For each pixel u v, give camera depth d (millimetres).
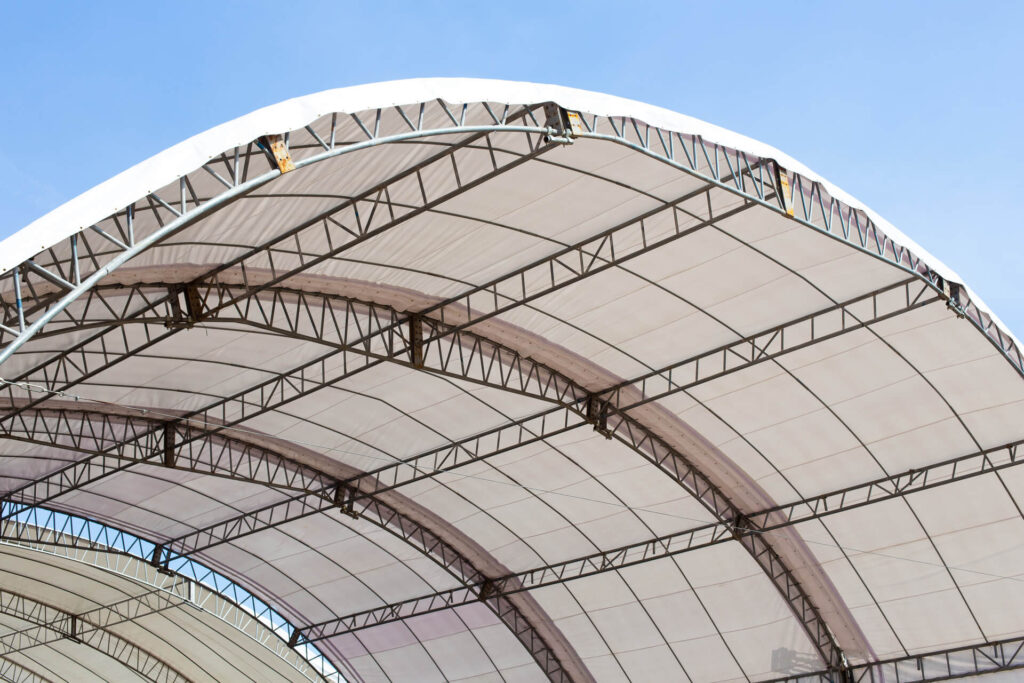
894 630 34125
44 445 32875
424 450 35281
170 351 28172
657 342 29359
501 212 24172
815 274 26500
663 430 32344
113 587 47469
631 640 39219
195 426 33594
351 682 47469
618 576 37688
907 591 33250
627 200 24172
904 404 29750
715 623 36969
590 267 25391
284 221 22547
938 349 28000
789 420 30938
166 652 51938
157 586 42938
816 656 35500
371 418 33500
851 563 33594
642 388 31125
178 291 24219
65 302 13797
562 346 29844
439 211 23734
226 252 23406
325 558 42594
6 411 29469
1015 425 29469
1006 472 29922
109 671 54531
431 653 44625
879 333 27688
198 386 30734
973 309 26953
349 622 45812
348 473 37188
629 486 34625
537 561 39531
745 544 34188
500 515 37906
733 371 28531
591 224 24984
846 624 34781
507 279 26938
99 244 20781
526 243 25562
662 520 35656
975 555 31703
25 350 25297
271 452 36000
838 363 28781
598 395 31562
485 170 22500
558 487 35594
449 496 37438
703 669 38312
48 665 55844
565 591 39406
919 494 31188
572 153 22281
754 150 22188
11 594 49125
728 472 33375
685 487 33000
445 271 26406
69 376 28281
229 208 21203
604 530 37031
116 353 27484
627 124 21562
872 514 32156
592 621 39719
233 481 37844
